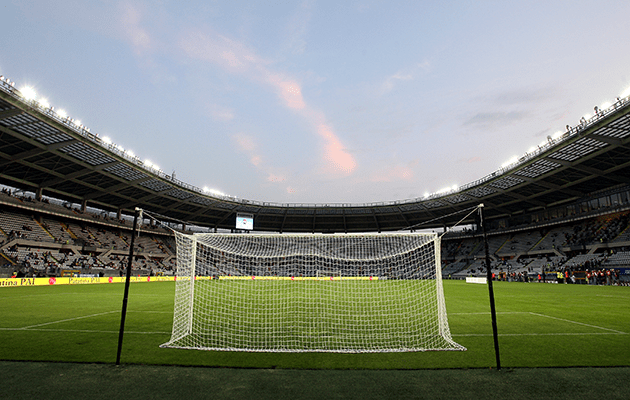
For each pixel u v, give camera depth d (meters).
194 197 44.09
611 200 35.56
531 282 33.75
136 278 32.84
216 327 7.80
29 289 20.36
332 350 5.77
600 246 33.41
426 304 12.22
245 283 21.03
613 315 9.90
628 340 6.59
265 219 55.47
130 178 34.69
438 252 7.32
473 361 5.13
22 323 8.31
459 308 11.56
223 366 4.85
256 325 8.10
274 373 4.56
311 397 3.75
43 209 32.91
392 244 14.31
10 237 28.41
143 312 10.39
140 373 4.53
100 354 5.44
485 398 3.77
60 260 31.28
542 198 41.81
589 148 28.06
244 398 3.72
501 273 38.50
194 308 10.88
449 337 6.69
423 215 53.19
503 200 43.78
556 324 8.39
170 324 8.28
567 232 39.84
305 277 23.73
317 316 9.45
